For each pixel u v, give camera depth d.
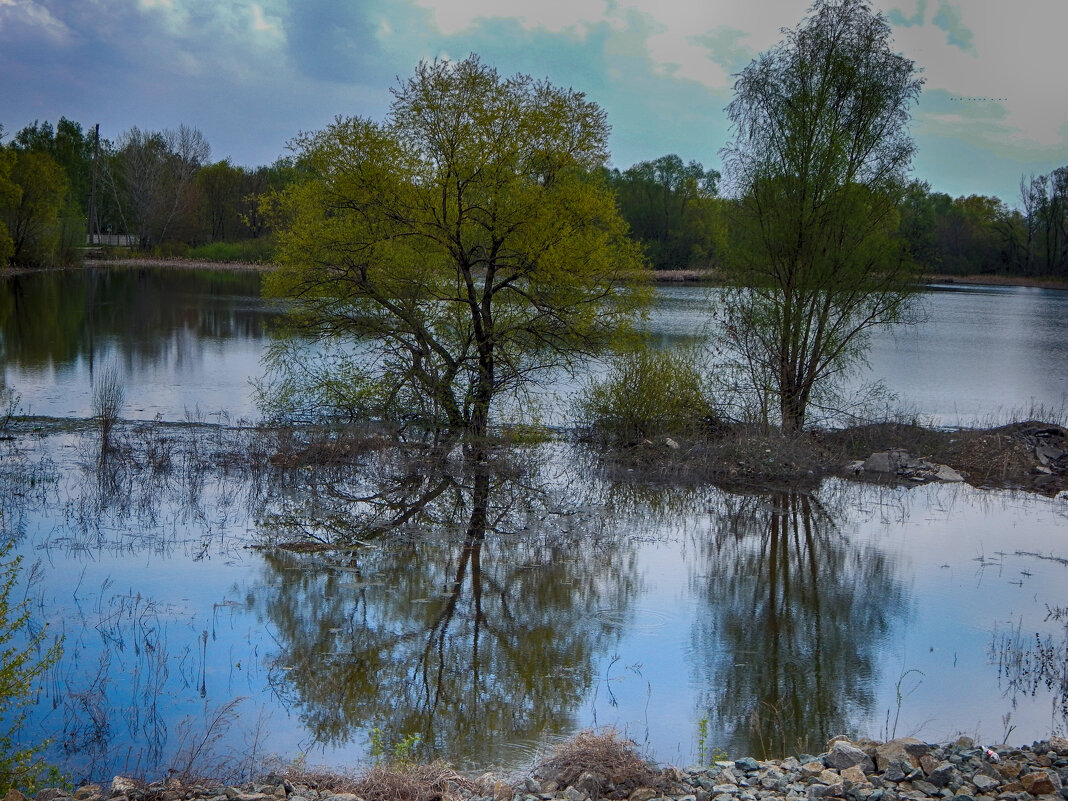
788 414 21.14
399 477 17.59
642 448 19.97
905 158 21.16
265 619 10.47
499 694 8.83
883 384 29.03
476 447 19.98
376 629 10.35
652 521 15.46
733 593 11.87
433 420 20.69
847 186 20.70
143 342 33.66
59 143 109.00
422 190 19.03
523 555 13.31
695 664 9.61
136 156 95.44
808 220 20.81
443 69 18.92
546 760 6.90
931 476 19.05
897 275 21.27
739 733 8.06
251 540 13.46
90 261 82.50
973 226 101.75
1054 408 25.30
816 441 20.89
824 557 13.53
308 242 19.62
